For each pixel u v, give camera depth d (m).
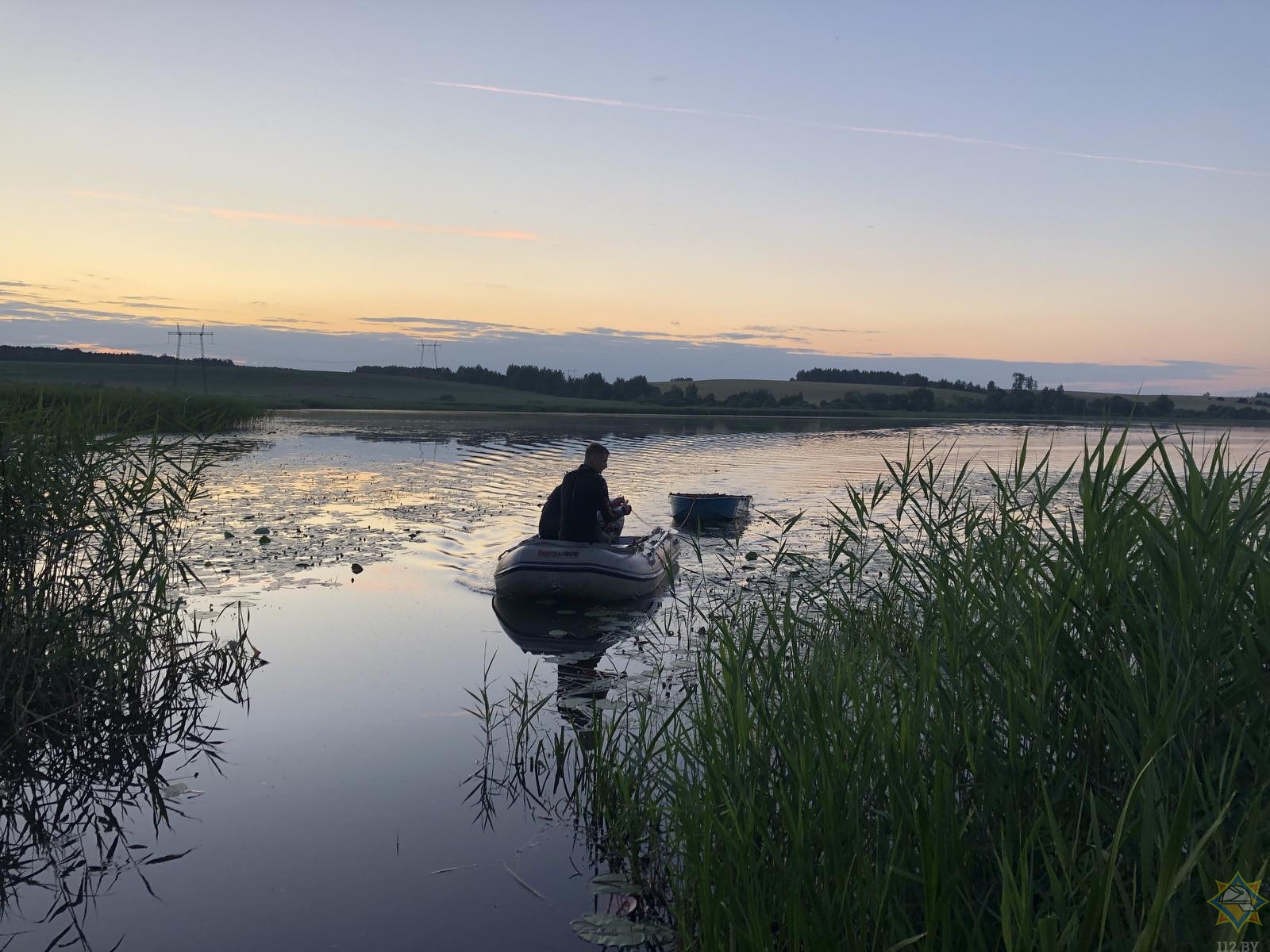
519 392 129.62
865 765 3.14
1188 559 2.88
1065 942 2.22
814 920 2.70
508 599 9.78
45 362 118.81
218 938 3.51
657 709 5.96
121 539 6.65
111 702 6.02
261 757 5.37
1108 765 2.99
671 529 14.02
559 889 3.92
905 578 5.89
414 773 5.16
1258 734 2.67
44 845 4.29
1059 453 29.16
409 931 3.57
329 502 16.75
